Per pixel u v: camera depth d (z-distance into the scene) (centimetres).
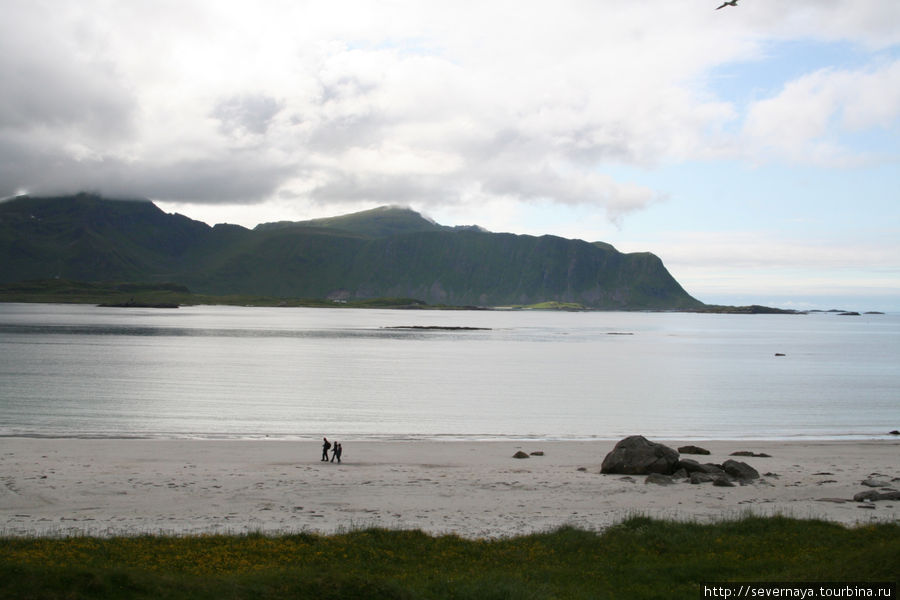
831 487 3472
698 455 4516
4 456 3991
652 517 2761
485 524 2683
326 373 10206
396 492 3284
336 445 4097
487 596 1706
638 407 7306
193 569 1889
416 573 1941
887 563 1781
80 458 4009
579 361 13575
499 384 9281
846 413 6981
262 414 6309
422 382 9294
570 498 3188
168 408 6506
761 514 2833
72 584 1555
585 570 1988
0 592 1486
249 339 18012
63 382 8194
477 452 4544
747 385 9612
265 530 2523
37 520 2636
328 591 1628
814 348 19088
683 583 1866
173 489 3259
